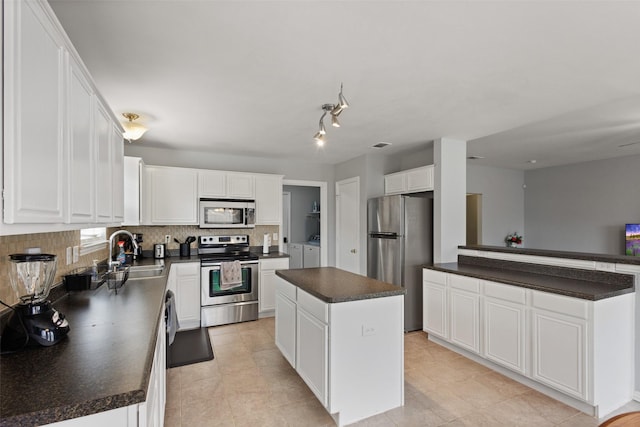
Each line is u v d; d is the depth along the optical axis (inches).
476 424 82.5
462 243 154.9
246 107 111.6
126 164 135.3
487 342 109.9
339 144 166.9
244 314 167.0
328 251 221.0
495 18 62.5
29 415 31.4
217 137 152.3
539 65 81.7
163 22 63.3
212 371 111.8
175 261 153.7
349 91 98.4
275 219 189.5
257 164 199.8
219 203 172.6
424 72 85.4
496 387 100.4
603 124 138.0
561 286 94.0
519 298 99.7
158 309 69.1
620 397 89.1
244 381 104.9
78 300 77.1
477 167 244.8
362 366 84.4
